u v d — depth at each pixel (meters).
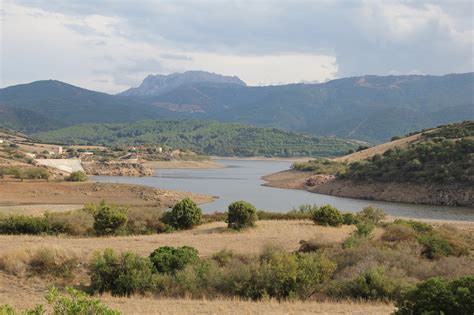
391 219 70.31
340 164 159.75
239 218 48.53
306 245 36.81
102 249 33.72
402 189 107.56
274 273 25.83
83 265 29.62
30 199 93.19
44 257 29.19
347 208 91.50
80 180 124.88
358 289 25.12
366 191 113.12
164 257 29.23
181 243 38.62
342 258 30.86
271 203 99.00
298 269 26.19
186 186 138.12
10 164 148.88
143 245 37.12
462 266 29.55
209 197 106.25
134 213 51.12
